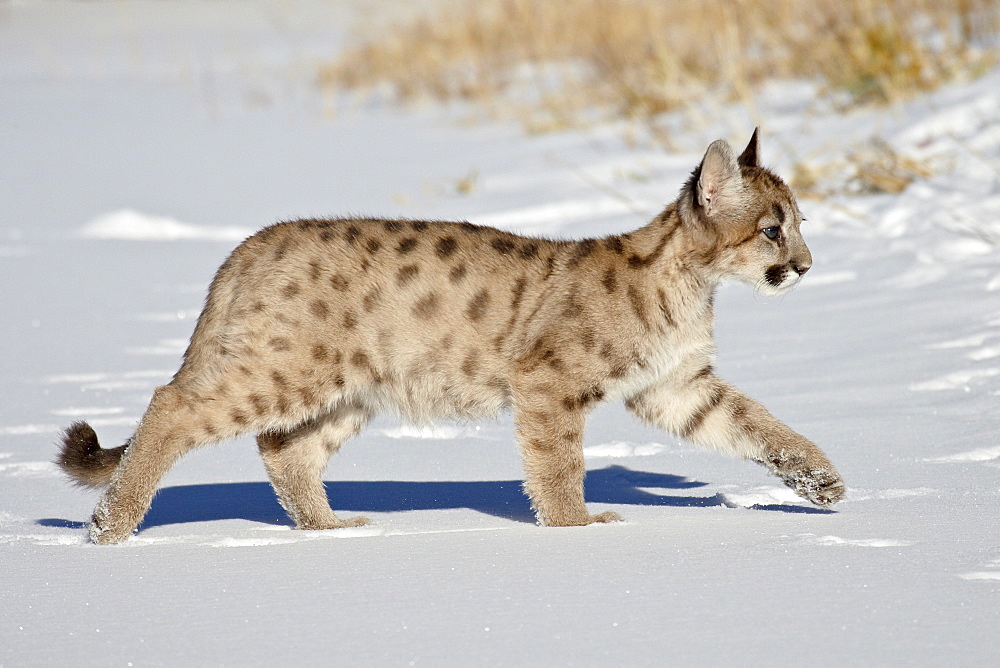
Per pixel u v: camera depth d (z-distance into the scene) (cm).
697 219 1684
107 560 1404
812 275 2995
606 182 4066
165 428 1563
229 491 1836
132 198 4462
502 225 3666
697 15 5409
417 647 1080
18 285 3359
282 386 1603
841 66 4419
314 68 8262
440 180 4494
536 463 1599
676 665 1027
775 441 1656
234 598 1234
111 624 1162
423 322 1644
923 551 1324
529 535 1476
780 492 1684
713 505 1662
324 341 1614
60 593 1267
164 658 1073
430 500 1742
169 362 2600
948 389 2123
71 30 12888
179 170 5122
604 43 5603
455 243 1677
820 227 3322
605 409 2288
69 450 1617
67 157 5550
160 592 1262
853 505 1579
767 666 1020
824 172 3594
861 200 3453
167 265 3600
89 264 3616
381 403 1688
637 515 1588
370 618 1158
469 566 1325
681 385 1731
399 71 6869
